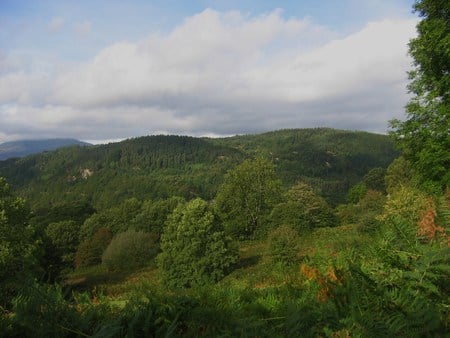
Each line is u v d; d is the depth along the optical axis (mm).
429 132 14617
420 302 2521
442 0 13828
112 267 46000
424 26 14562
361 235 5566
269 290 4250
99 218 68750
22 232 28047
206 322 2961
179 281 29094
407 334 2262
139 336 2893
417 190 13695
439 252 2828
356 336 2293
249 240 57062
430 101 14672
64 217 83625
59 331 2711
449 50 13172
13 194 30328
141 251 46188
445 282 2854
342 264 3969
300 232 44062
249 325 2680
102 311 3248
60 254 35125
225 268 29875
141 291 3807
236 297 3812
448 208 3879
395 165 56219
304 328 2695
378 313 2510
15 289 2910
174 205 66125
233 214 59312
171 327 2680
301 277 4449
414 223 3938
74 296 3371
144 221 64125
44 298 2805
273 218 54062
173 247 30844
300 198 58062
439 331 2355
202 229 30281
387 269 3242
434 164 14234
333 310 2781
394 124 16156
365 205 49281
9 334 2758
